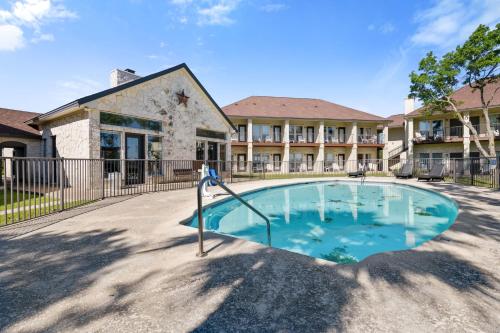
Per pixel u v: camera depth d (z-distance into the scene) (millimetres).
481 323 1663
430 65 17125
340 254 4645
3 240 3615
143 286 2252
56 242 3512
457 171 15234
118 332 1643
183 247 3266
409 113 25328
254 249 3145
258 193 10758
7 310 1909
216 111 15805
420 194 11094
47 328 1697
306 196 11055
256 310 1851
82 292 2164
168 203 6812
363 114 28078
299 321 1711
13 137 12141
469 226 4094
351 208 8797
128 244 3412
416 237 5617
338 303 1912
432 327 1627
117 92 10352
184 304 1952
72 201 6992
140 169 11406
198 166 14469
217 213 7297
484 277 2312
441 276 2330
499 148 21531
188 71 13625
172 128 12914
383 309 1828
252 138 24984
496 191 9055
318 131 26016
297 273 2436
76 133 10148
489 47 14648
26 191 9750
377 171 25797
